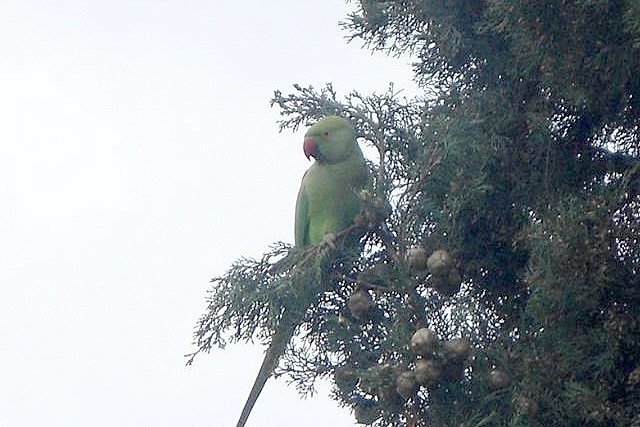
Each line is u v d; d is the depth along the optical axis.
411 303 10.23
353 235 11.05
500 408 9.76
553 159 10.66
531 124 10.47
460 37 11.09
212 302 10.75
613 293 9.56
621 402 9.45
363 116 11.54
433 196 10.52
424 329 9.75
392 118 11.39
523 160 10.70
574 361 9.41
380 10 11.83
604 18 9.58
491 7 10.25
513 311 10.98
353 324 10.84
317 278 10.70
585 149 10.95
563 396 9.30
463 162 10.29
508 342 9.94
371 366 10.66
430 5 11.30
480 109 10.80
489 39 11.11
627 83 10.08
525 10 9.85
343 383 10.85
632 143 10.82
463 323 10.07
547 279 9.38
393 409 10.30
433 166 10.34
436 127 10.41
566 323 9.53
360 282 10.73
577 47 9.80
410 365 9.98
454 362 9.74
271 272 10.92
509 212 10.68
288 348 11.14
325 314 11.11
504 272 10.99
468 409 9.95
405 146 11.06
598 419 9.14
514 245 10.24
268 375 11.45
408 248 10.50
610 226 9.49
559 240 9.37
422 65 11.71
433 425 10.11
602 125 10.66
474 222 10.62
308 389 11.09
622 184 9.70
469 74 11.55
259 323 10.77
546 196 10.48
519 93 10.87
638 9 9.23
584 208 9.59
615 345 9.37
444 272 10.14
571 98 10.13
